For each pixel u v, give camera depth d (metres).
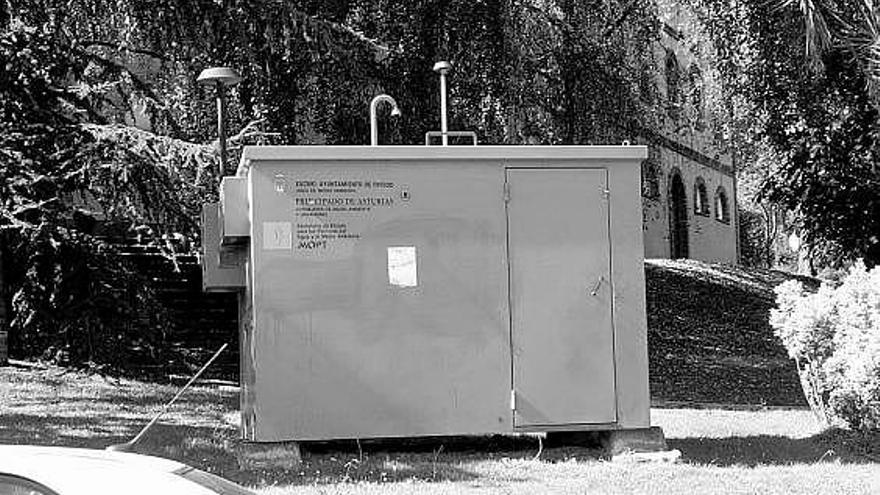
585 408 8.70
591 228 8.80
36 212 14.96
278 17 16.31
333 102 17.58
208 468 8.19
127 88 17.08
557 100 19.11
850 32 18.89
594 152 8.78
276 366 8.30
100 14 16.70
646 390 8.79
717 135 21.30
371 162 8.51
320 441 8.75
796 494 7.57
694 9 19.77
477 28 17.86
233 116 16.97
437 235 8.58
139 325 16.09
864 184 21.48
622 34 19.59
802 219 23.02
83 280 15.53
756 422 11.55
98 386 14.76
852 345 10.01
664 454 8.72
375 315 8.46
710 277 28.22
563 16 19.03
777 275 30.19
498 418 8.57
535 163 8.74
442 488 7.56
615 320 8.77
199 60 16.86
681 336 21.84
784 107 19.94
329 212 8.44
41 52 15.47
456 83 17.83
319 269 8.40
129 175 14.95
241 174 8.78
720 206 42.44
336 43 16.78
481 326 8.59
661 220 35.00
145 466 3.27
